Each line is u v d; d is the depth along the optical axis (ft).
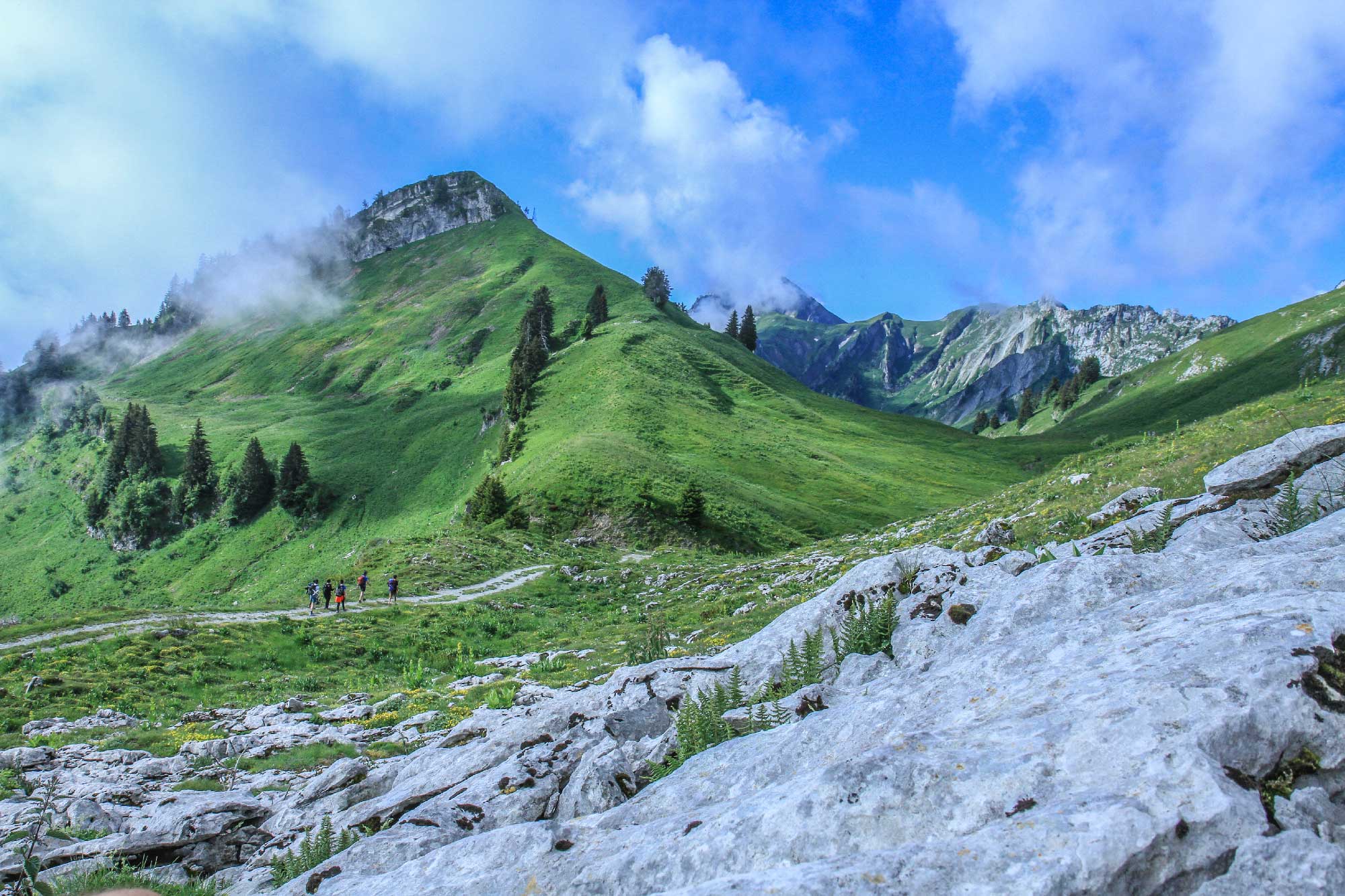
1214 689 14.39
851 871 12.46
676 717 32.78
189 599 477.77
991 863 12.07
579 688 74.54
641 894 15.78
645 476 311.88
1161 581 26.66
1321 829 11.89
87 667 105.81
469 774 34.32
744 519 304.91
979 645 26.84
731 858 15.25
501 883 18.89
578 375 520.01
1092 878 11.32
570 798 26.81
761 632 39.14
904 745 16.75
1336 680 13.89
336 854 27.07
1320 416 75.51
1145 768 13.19
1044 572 29.50
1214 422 104.42
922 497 410.31
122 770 59.36
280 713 82.53
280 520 524.52
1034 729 15.72
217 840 37.70
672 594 158.92
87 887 30.68
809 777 16.83
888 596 33.14
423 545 223.10
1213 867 11.32
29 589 542.98
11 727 84.33
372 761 44.45
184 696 99.45
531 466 351.67
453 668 119.75
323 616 146.82
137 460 614.75
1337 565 19.97
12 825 42.42
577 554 246.06
